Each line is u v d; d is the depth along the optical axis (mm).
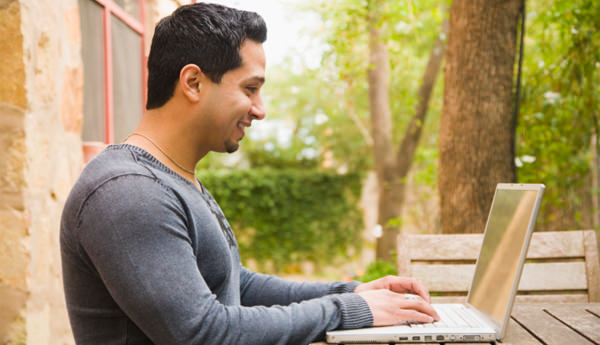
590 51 3723
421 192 7246
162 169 1204
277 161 10484
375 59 6832
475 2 3219
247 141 10422
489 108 3230
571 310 1666
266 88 10570
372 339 1239
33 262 1704
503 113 3250
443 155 3408
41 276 1763
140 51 3262
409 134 7266
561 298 2051
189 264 1101
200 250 1208
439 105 7691
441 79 7609
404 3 4715
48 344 1806
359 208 9797
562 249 2094
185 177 1284
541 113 3793
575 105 3830
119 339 1156
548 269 2082
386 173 7344
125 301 1050
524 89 3912
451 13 3412
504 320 1284
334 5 5215
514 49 3279
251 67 1274
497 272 1442
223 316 1120
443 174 3412
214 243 1232
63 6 2049
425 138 8211
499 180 3244
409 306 1354
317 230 9648
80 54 2236
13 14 1657
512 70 3291
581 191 5230
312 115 10172
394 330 1263
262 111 1325
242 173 9422
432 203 7004
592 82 3949
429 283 2172
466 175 3277
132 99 3109
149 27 3311
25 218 1660
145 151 1210
